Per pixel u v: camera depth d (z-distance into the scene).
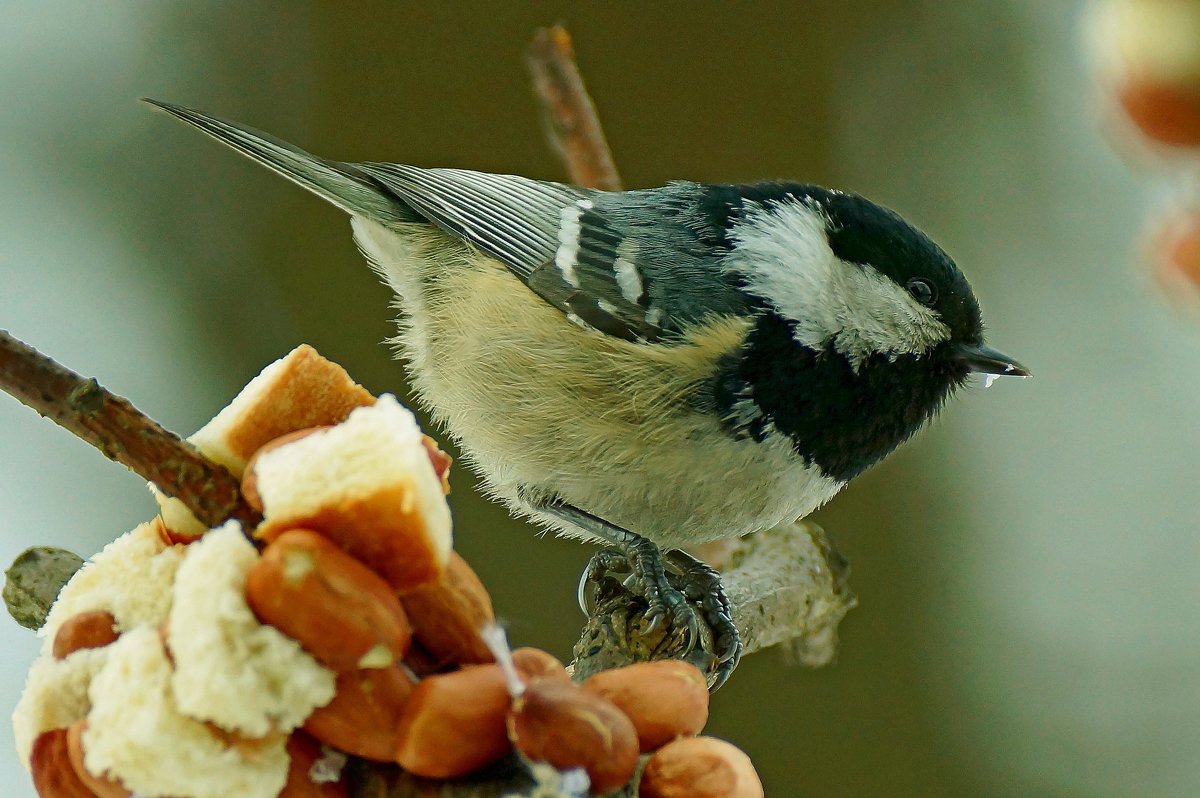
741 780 1.84
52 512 2.35
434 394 2.03
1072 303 2.94
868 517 2.78
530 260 1.98
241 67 3.01
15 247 2.82
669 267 1.97
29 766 1.84
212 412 2.74
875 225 1.97
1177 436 2.79
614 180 2.14
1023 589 2.75
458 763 1.83
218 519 1.84
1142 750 2.56
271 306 2.84
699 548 2.03
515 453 1.98
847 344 1.96
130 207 2.88
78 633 1.84
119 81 2.94
